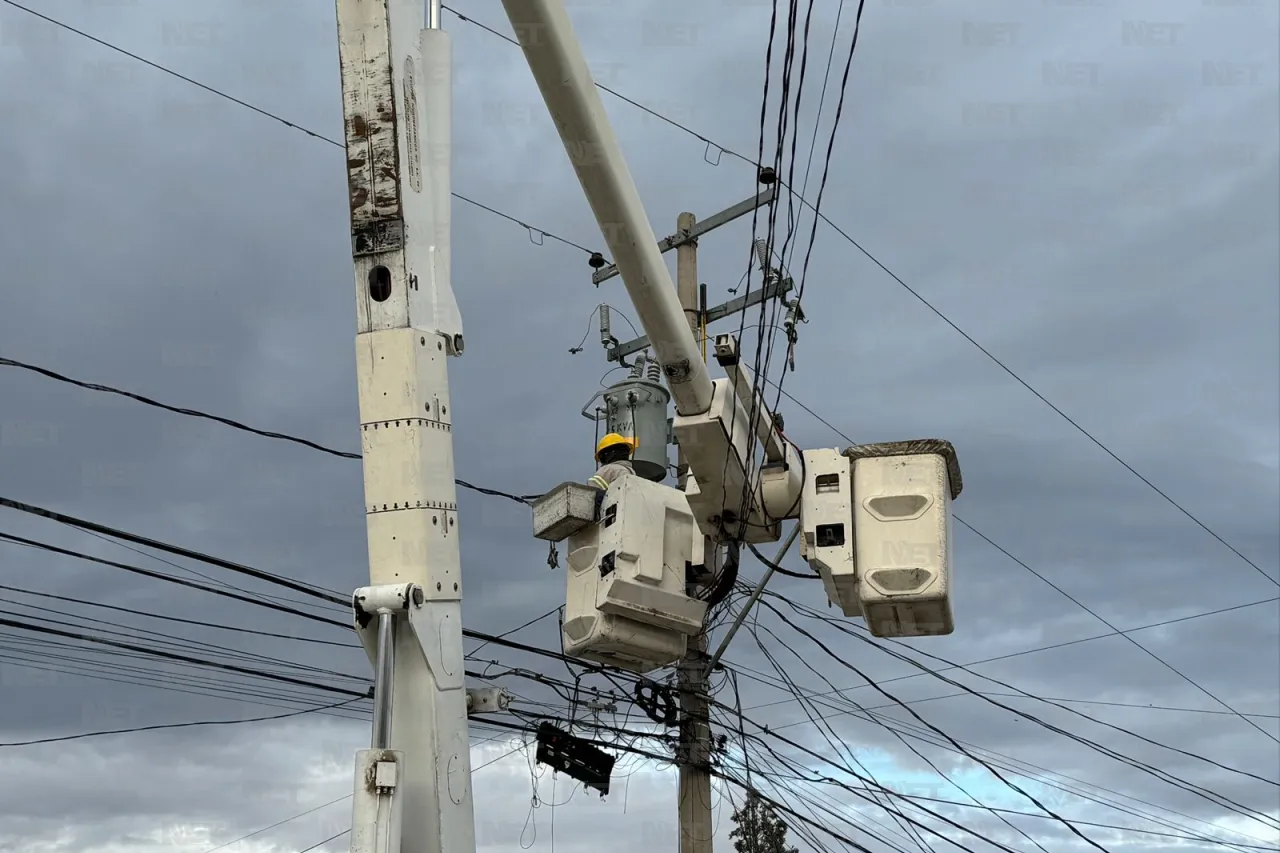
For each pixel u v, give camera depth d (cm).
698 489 988
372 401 568
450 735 541
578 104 642
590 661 1177
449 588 561
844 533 905
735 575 1067
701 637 1324
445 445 575
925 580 885
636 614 1077
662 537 1090
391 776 509
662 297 782
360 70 588
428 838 523
